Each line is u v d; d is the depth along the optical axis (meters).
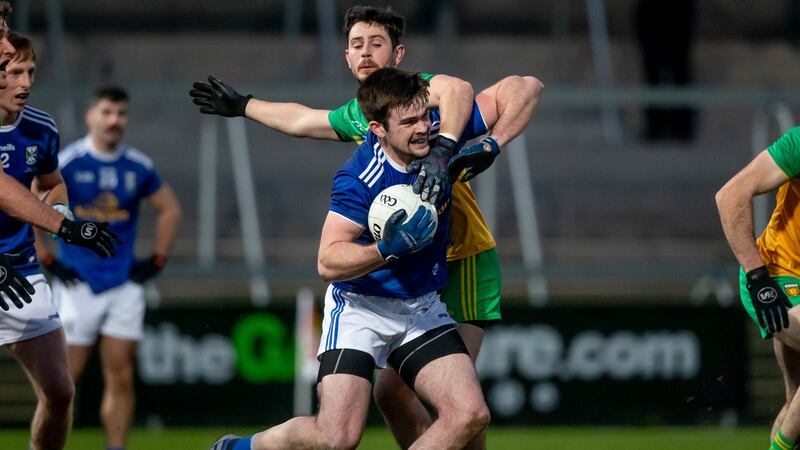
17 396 36.22
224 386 35.31
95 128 30.30
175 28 54.53
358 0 52.78
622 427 35.81
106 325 29.59
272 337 35.41
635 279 41.97
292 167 47.06
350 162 18.61
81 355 29.78
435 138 19.67
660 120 51.62
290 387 35.31
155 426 35.09
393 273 19.02
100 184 30.20
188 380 35.28
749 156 49.59
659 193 48.25
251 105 21.14
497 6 56.56
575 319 35.84
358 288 19.11
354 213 18.41
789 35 57.81
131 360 29.78
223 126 47.06
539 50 55.69
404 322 19.19
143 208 45.62
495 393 35.56
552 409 35.69
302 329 34.59
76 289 29.59
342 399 18.66
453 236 20.78
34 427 21.98
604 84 55.12
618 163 48.84
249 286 41.56
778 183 19.53
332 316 19.28
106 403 29.55
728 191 19.70
